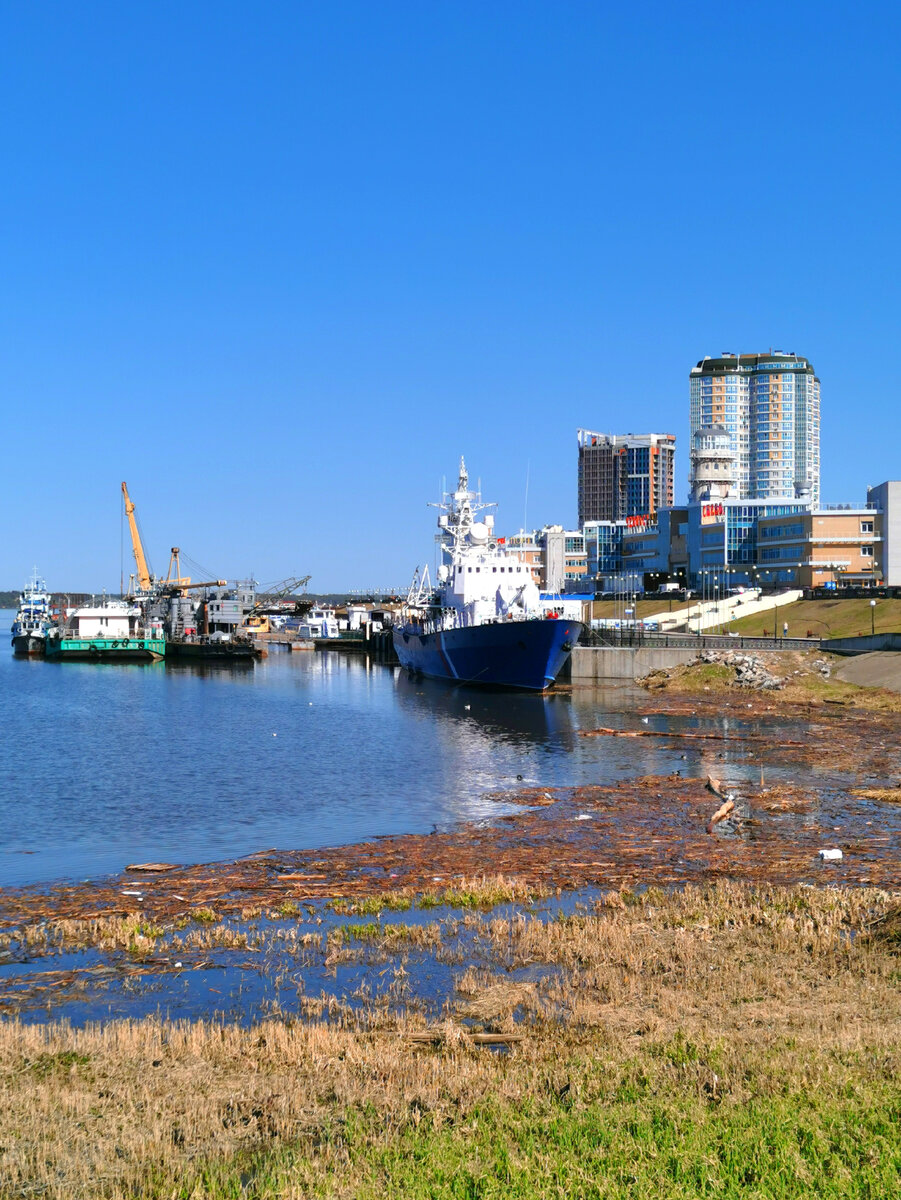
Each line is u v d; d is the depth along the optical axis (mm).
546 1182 19500
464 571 154625
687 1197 18656
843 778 69750
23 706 127625
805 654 131625
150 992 32312
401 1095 24047
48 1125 22469
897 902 38062
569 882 44969
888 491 187125
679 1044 26219
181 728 103688
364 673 188625
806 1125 21156
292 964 34656
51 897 43156
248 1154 21859
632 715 107000
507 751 84750
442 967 34062
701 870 46781
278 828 56969
